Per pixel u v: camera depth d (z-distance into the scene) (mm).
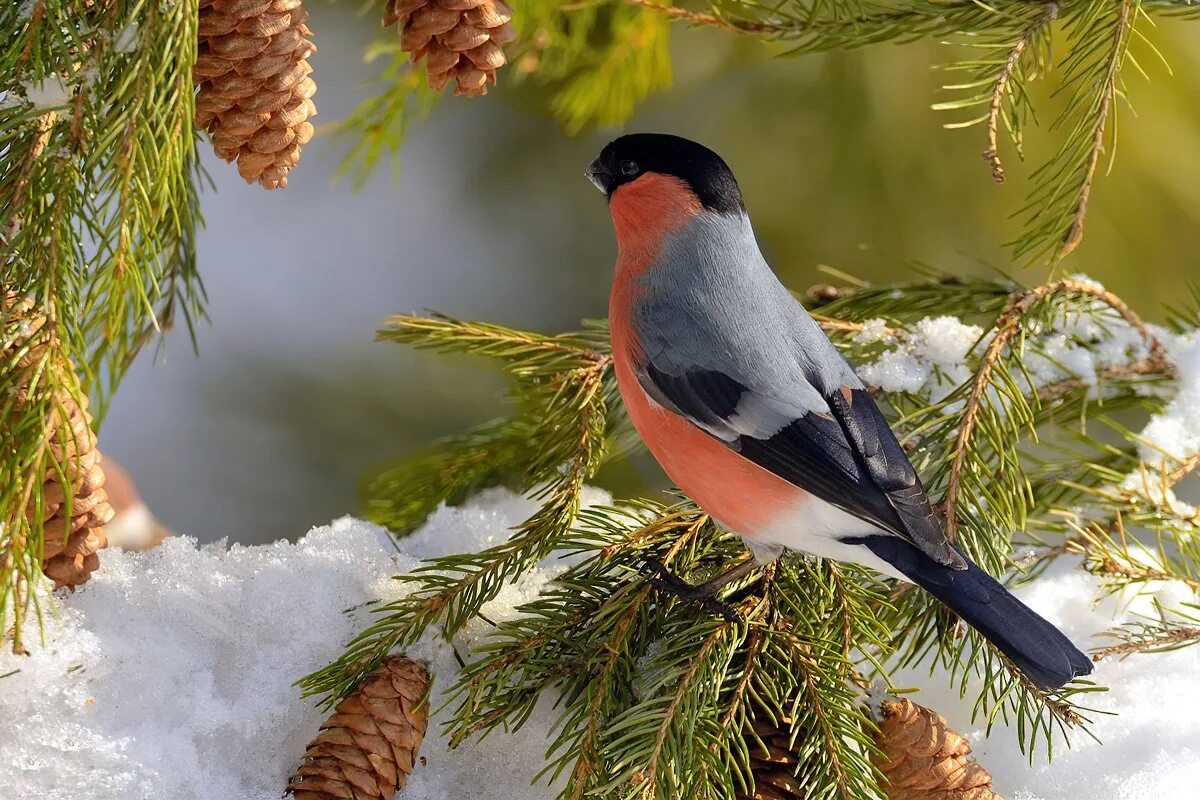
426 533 5504
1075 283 5602
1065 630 5441
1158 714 4945
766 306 5523
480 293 10203
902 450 5098
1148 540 6805
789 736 4305
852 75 8023
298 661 4543
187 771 4180
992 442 5031
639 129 8555
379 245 10836
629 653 4496
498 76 9336
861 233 8211
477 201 10164
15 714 4094
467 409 9695
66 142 3760
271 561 4793
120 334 4270
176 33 3609
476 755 4535
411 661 4445
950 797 4273
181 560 4703
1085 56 4773
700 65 8344
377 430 9828
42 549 3779
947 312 6176
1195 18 5777
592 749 4113
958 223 8062
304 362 10336
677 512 5277
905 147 7996
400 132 6754
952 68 5117
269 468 9797
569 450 5461
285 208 11117
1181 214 7699
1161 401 6066
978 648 4738
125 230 3637
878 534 4809
